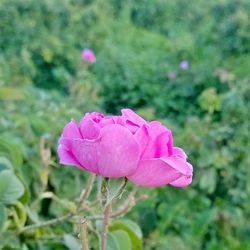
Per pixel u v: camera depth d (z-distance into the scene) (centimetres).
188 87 674
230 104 375
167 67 743
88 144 87
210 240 328
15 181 134
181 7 1173
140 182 91
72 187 198
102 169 89
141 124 94
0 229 130
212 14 1052
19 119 231
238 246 327
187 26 1136
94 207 138
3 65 537
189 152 330
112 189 91
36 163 181
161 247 278
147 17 1160
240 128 361
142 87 695
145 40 958
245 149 344
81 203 129
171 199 304
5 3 822
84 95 403
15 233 140
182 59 859
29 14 862
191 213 314
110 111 696
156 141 91
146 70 736
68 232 166
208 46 895
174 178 91
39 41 783
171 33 1110
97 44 868
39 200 160
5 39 798
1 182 133
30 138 215
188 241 306
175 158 91
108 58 768
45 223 137
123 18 1059
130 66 740
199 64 778
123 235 137
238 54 835
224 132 345
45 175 161
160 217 298
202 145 332
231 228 330
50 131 222
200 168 327
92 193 197
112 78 713
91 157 88
